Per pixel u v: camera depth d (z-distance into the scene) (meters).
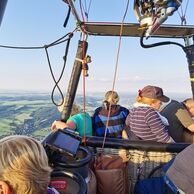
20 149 0.71
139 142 1.80
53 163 1.27
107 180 1.59
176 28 1.85
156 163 1.80
